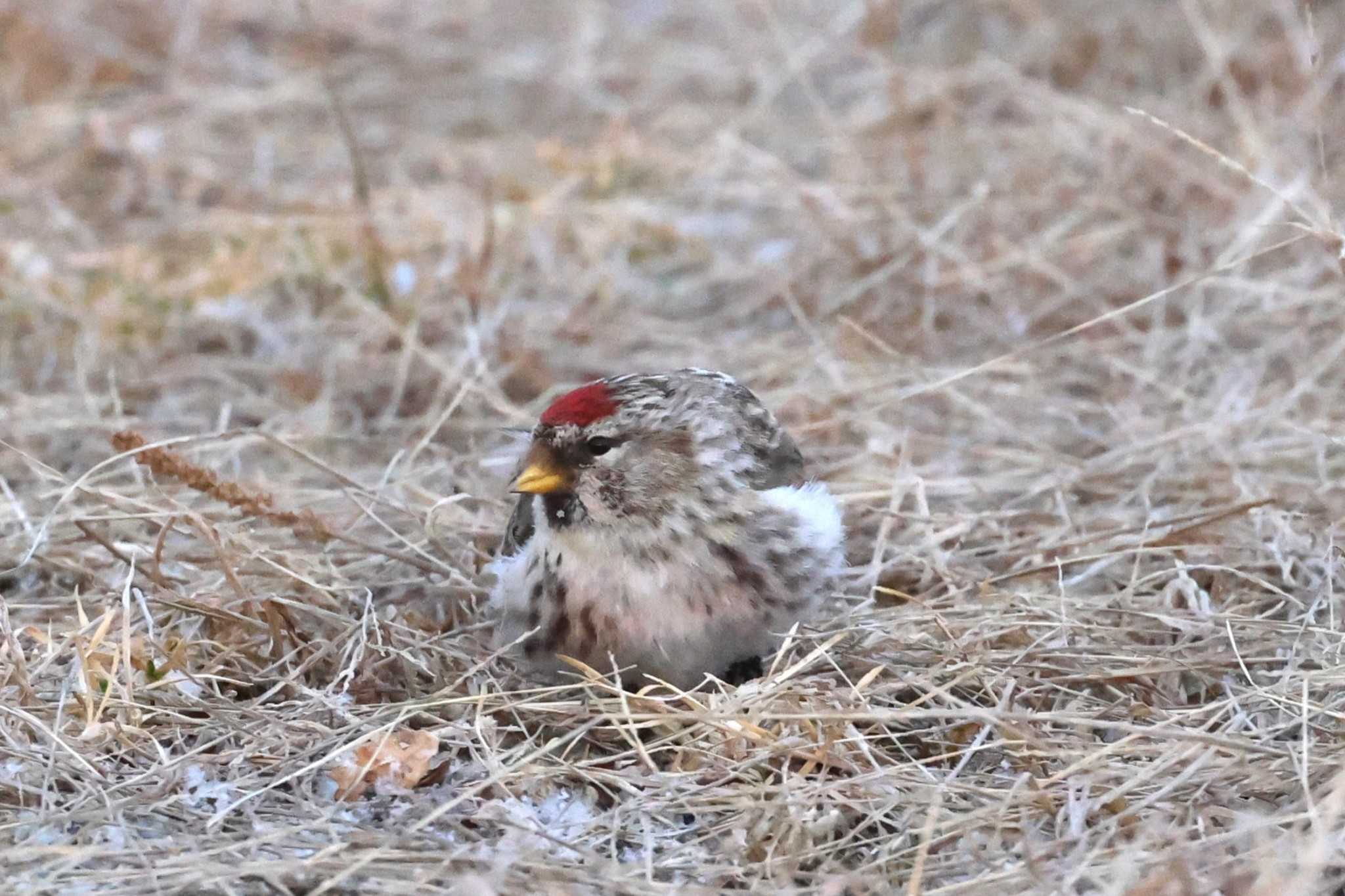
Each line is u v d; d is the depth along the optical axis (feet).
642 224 46.03
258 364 39.55
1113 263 42.01
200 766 23.15
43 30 56.75
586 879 20.45
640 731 24.91
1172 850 20.43
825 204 44.62
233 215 47.03
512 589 26.05
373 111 55.21
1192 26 53.57
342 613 28.58
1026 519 32.09
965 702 25.62
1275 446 33.71
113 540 30.60
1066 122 48.47
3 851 20.79
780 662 25.80
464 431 36.42
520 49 59.98
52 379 38.99
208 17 60.23
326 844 21.25
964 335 40.11
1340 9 53.83
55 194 48.55
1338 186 42.78
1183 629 27.04
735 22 59.67
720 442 25.35
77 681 24.43
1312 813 20.31
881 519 31.86
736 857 21.35
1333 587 28.22
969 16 57.41
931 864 20.99
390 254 43.01
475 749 23.97
